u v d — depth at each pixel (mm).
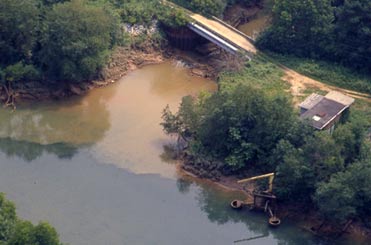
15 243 95562
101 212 120688
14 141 139250
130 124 143875
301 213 119562
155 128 142375
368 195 112000
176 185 127625
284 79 150750
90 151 136000
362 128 120062
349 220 117312
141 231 117000
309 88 147875
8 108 148875
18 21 150500
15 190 125188
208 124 129125
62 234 115562
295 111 132500
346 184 111375
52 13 149125
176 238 116000
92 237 115250
